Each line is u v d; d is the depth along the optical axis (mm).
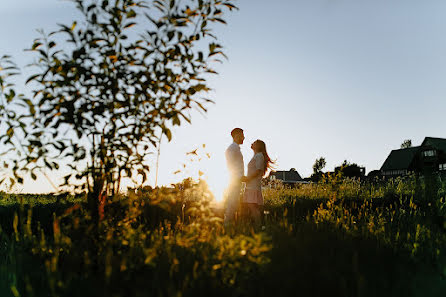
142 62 3053
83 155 3010
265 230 3740
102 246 2938
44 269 2930
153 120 3111
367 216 5516
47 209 5691
